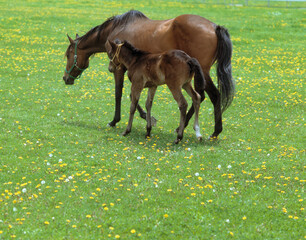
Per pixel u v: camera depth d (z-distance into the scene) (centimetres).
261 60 2370
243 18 3994
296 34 3203
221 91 1059
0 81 1730
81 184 798
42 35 2842
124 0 5200
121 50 1065
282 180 841
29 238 607
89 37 1242
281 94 1642
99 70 2067
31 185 788
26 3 4391
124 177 841
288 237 632
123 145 1038
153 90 1080
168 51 991
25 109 1355
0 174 830
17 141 1035
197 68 968
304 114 1384
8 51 2317
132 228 645
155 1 5334
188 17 1073
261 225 662
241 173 873
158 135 1148
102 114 1349
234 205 724
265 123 1289
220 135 1164
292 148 1043
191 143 1068
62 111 1348
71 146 1019
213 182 820
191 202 730
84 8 4253
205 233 639
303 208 719
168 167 898
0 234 610
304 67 2205
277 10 4675
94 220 665
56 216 675
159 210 702
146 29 1132
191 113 1124
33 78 1817
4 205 702
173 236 627
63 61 2192
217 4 5684
